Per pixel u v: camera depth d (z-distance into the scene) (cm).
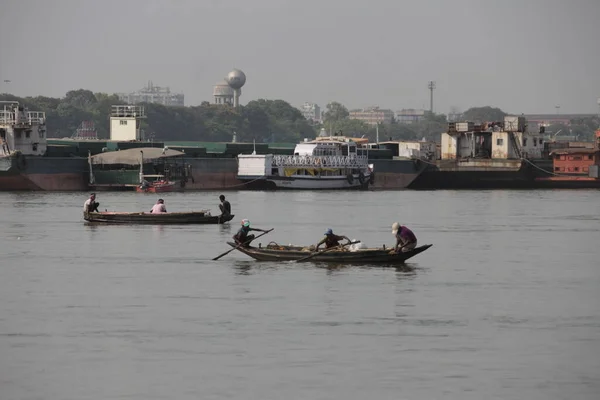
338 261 12144
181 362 7425
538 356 7588
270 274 11394
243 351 7719
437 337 8169
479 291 10375
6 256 13162
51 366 7325
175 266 12100
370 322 8731
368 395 6688
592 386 6869
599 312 9219
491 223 19525
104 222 17938
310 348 7806
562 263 12781
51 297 9944
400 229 12081
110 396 6681
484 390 6788
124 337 8169
